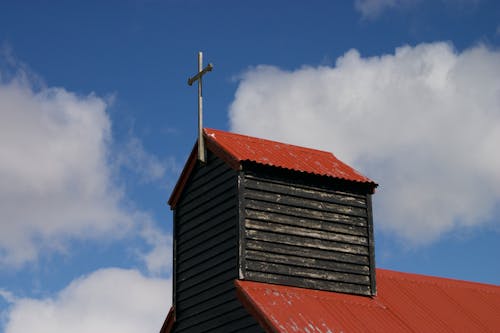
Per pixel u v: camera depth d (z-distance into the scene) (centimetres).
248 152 3872
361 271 3922
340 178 3928
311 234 3819
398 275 4438
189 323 3941
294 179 3850
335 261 3853
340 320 3603
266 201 3750
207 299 3831
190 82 4125
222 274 3753
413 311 4022
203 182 3981
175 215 4141
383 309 3909
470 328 4084
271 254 3694
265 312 3428
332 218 3897
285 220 3772
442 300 4328
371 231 3988
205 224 3919
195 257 3959
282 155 4012
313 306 3625
